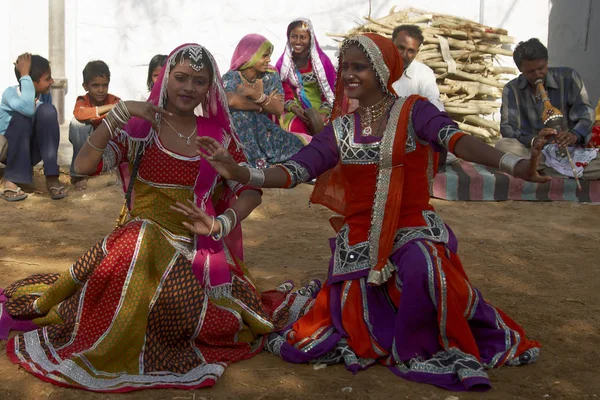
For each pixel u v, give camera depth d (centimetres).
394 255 384
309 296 446
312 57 816
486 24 1045
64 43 980
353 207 399
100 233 638
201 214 368
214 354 380
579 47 1057
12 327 407
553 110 579
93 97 777
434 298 364
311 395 346
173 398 339
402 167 384
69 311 380
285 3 1035
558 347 406
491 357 379
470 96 967
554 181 773
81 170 378
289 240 627
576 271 555
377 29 971
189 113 396
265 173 368
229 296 399
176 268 376
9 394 336
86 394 338
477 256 586
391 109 385
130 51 1023
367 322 384
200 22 1029
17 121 741
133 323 362
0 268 527
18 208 718
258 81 777
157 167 389
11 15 964
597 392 352
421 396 345
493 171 798
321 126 780
